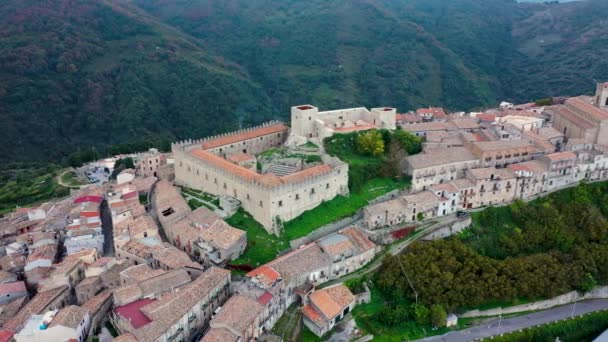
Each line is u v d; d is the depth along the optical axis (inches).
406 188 5644.7
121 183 6127.0
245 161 5639.8
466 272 4601.4
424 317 4313.5
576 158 5841.5
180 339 3570.4
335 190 5378.9
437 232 5123.0
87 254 4566.9
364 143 5999.0
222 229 4628.4
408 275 4532.5
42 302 3978.8
